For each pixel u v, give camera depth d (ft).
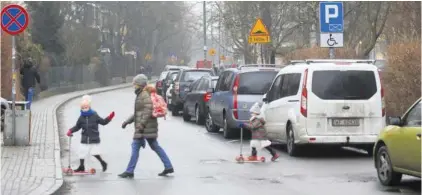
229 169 57.21
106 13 333.83
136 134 53.47
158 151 53.93
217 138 83.25
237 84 79.41
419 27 103.50
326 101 63.00
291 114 65.16
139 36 376.48
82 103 55.26
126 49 379.76
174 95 123.34
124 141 79.71
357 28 132.26
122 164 60.80
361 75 63.82
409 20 108.37
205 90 99.91
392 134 46.19
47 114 118.93
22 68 115.34
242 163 60.95
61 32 234.79
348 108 63.16
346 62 64.85
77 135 87.15
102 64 294.66
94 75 276.82
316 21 127.95
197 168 57.93
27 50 157.99
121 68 341.82
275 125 69.87
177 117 121.60
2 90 119.75
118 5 332.39
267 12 155.33
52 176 51.19
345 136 63.00
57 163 58.08
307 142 63.05
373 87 63.87
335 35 79.97
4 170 54.03
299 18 144.46
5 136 70.54
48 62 196.03
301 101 63.57
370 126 63.52
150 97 53.21
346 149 71.41
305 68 64.03
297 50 133.28
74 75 238.27
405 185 47.96
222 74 87.66
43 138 78.38
